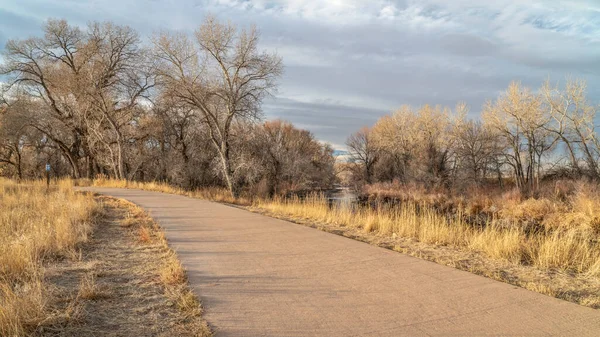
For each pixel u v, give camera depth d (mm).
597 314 4484
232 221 11562
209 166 33250
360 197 40906
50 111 36000
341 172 61750
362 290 5371
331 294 5219
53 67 37031
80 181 29172
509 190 33750
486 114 42969
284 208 15508
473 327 4152
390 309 4676
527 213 21359
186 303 4816
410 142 52375
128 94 35781
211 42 25688
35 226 8391
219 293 5250
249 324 4262
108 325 4230
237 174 28141
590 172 33125
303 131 61812
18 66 34906
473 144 43219
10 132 36000
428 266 6605
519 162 40750
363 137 57812
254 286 5547
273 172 34000
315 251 7727
